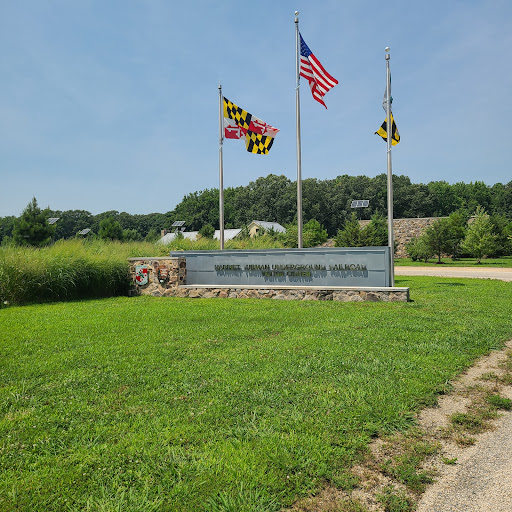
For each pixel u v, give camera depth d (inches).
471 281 705.6
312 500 112.1
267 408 167.3
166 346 269.7
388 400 176.2
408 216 2908.5
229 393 184.2
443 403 180.1
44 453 134.8
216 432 147.7
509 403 177.0
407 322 342.0
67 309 447.8
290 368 217.2
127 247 807.7
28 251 575.8
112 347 267.1
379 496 113.9
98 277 588.4
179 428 149.5
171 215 3666.3
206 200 3383.4
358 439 143.0
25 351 260.1
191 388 191.0
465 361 234.7
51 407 171.6
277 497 112.5
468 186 3550.7
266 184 3159.5
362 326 327.6
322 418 158.1
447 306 429.4
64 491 114.3
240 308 434.3
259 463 127.2
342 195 2908.5
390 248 493.4
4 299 506.6
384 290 474.0
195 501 110.2
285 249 543.8
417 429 154.3
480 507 109.3
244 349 259.6
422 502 112.1
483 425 158.6
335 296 497.4
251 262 565.3
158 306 463.8
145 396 181.8
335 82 556.4
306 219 2807.6
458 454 137.6
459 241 1414.9
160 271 592.4
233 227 3174.2
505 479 122.4
